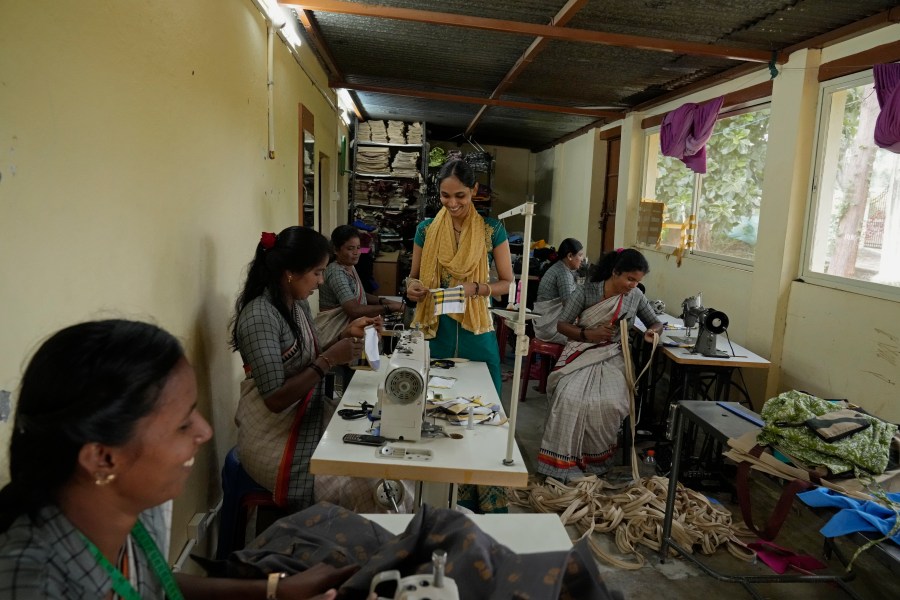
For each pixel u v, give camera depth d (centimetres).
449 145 1021
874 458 189
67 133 122
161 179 174
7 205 103
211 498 232
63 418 64
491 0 348
